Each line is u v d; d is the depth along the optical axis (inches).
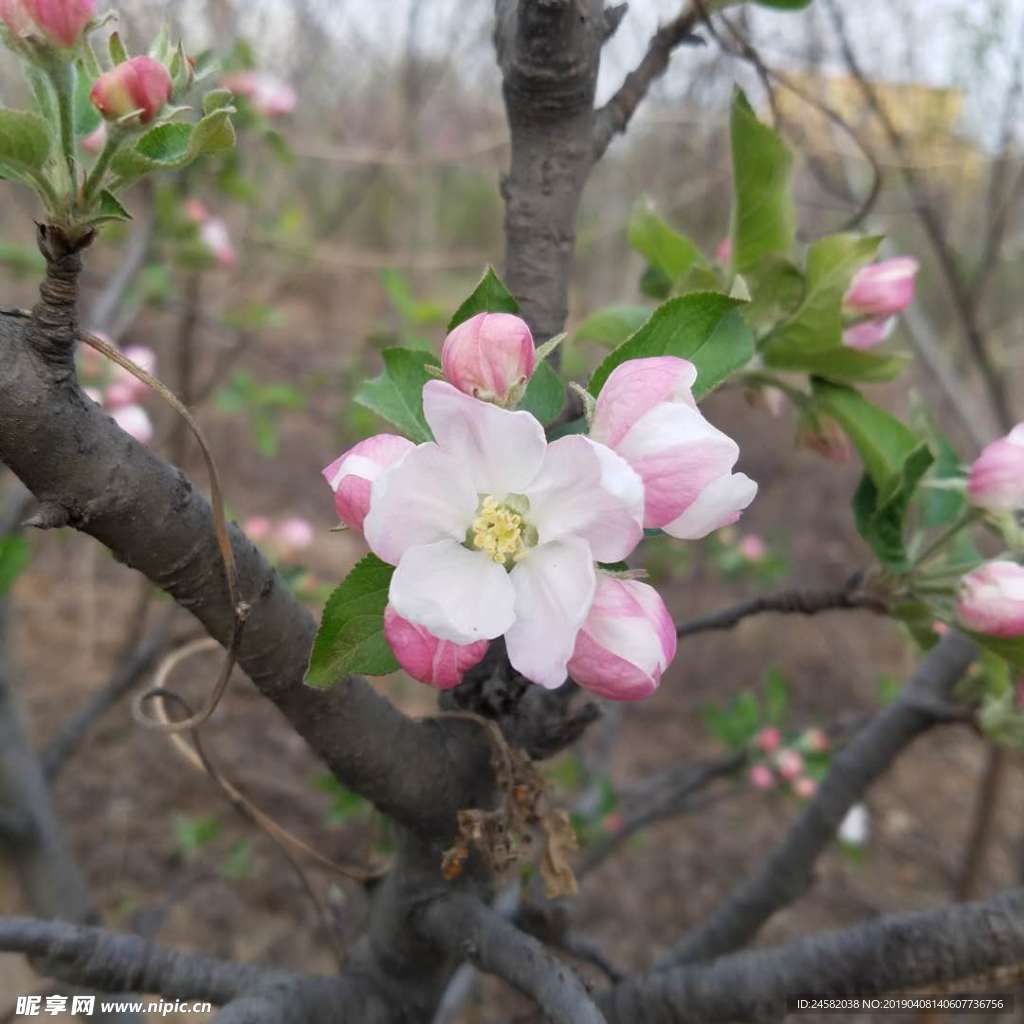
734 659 35.9
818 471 47.8
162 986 8.0
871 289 8.6
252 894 23.7
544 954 6.8
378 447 5.7
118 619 31.3
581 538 5.3
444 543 5.3
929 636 8.5
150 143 5.3
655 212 9.4
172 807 25.7
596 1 7.1
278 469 42.5
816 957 8.2
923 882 26.7
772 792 29.8
